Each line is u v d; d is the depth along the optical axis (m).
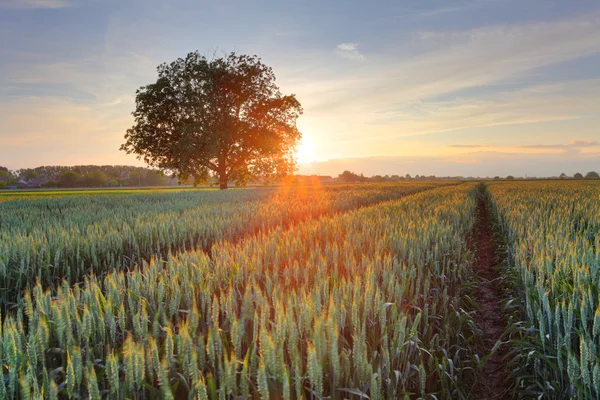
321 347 2.84
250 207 18.80
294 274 5.32
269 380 2.90
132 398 2.79
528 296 5.30
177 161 40.31
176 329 4.27
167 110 42.81
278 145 45.53
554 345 4.53
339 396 3.14
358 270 5.79
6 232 10.93
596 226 11.21
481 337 6.46
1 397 2.62
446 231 9.45
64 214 17.27
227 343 3.54
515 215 13.51
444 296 5.87
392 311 4.16
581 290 4.74
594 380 3.21
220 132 41.06
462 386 4.94
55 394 2.38
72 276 8.55
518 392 4.86
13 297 7.18
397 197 30.78
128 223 13.77
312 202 21.75
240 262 5.91
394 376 3.48
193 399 2.69
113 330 3.53
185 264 5.58
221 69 43.56
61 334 3.30
